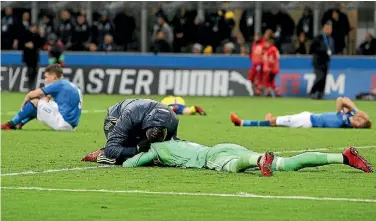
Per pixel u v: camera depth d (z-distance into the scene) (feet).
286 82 234.17
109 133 95.96
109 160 95.61
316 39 224.94
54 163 98.22
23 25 245.45
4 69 251.80
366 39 232.53
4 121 161.38
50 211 71.67
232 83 236.43
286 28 239.50
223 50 245.04
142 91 240.94
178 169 91.86
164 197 77.66
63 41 249.75
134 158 93.91
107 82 243.40
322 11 234.99
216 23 243.60
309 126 144.87
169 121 92.84
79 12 254.68
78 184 84.02
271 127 146.61
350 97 228.02
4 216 69.72
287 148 117.19
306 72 233.14
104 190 80.84
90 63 245.04
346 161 89.40
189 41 246.27
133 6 245.04
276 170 91.20
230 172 89.56
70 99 135.23
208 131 140.05
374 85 226.99
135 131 94.48
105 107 194.90
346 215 70.44
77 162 98.63
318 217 69.67
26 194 78.95
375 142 125.08
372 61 227.40
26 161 100.17
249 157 88.63
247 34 240.32
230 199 76.79
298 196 78.23
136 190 80.89
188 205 74.18
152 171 90.99
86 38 249.55
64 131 134.92
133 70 242.17
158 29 242.78
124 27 248.32
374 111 184.03
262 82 234.17
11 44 253.44
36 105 135.54
